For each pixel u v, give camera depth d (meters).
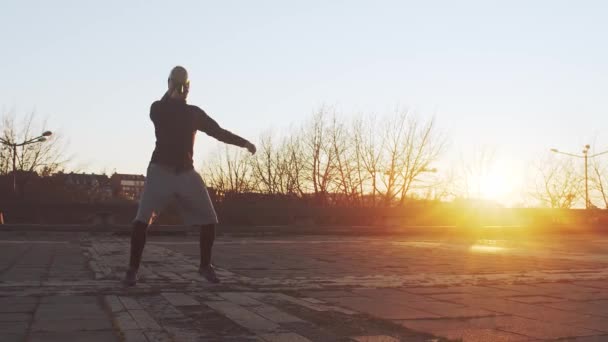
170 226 20.27
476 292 5.59
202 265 5.71
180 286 5.52
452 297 5.23
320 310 4.37
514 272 7.68
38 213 23.03
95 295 4.92
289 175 37.25
